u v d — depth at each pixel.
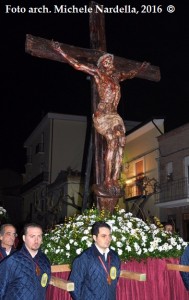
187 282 5.14
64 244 5.28
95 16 7.24
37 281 3.71
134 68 7.18
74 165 25.52
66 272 4.98
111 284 4.05
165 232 6.01
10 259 3.69
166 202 18.44
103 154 6.49
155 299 5.34
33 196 28.75
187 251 5.22
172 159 18.83
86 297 3.94
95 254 4.07
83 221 5.75
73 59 6.44
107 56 6.59
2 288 3.60
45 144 26.58
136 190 21.22
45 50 6.33
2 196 33.25
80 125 26.12
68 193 21.34
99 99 6.62
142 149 21.39
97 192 6.24
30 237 3.75
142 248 5.41
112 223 5.60
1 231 5.38
